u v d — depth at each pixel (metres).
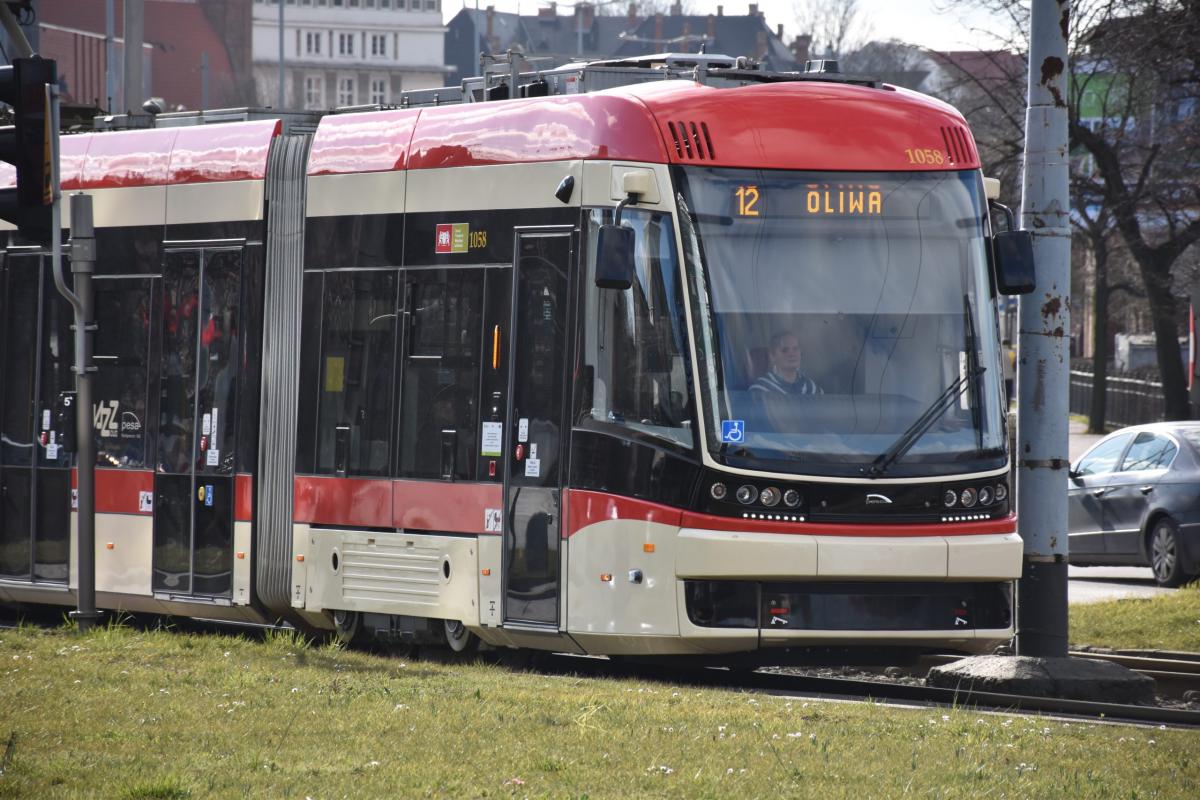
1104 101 99.62
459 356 32.66
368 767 19.78
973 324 31.08
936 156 31.66
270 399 36.12
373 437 34.09
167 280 38.44
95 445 38.44
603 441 30.33
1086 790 18.81
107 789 18.44
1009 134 100.12
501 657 33.22
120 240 39.53
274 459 35.94
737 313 29.97
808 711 24.33
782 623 29.70
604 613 30.20
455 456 32.56
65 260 40.59
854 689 31.41
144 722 22.66
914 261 30.97
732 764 20.14
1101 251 119.62
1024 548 30.72
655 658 31.44
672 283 29.98
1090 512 54.34
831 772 19.67
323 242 35.41
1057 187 30.55
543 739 21.61
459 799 18.22
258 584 36.19
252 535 36.19
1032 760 20.66
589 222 30.70
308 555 35.19
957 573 30.08
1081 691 29.41
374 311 34.28
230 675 27.30
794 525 29.53
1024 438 30.77
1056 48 30.42
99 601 39.47
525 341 31.58
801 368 30.11
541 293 31.38
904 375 30.47
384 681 26.83
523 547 31.38
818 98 31.50
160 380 38.41
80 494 35.19
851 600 29.95
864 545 29.64
